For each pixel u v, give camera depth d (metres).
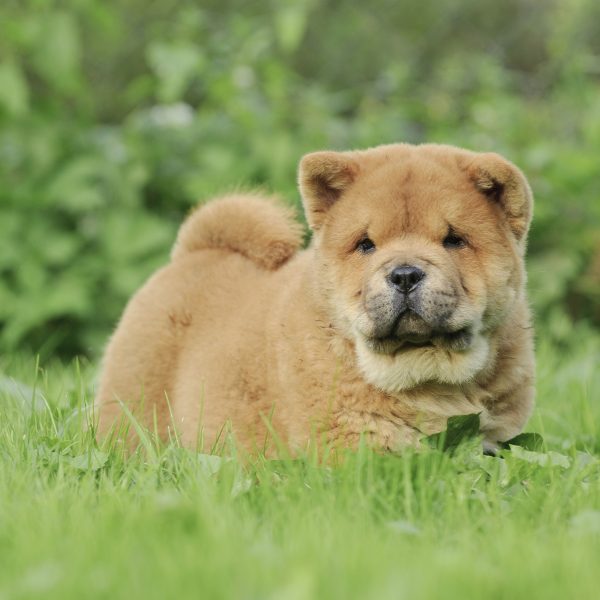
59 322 14.76
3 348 14.40
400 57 19.62
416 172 7.31
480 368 7.17
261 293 8.00
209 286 8.38
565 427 8.78
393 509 6.13
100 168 15.02
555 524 5.93
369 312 6.93
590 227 15.22
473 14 20.23
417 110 16.12
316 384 7.16
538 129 16.59
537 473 6.64
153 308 8.45
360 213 7.27
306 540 5.35
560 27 17.95
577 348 13.54
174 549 5.20
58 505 5.96
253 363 7.58
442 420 7.13
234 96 15.66
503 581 4.91
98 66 18.19
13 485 6.36
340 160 7.53
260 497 6.31
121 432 7.55
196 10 17.62
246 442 7.45
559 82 17.53
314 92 15.90
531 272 14.27
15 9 15.91
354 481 6.33
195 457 6.75
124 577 4.86
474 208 7.20
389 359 7.02
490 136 15.68
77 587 4.68
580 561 5.20
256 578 4.81
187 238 8.98
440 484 6.29
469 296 7.02
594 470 6.96
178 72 15.43
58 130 15.23
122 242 14.76
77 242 14.80
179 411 7.94
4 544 5.48
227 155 15.08
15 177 15.31
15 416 7.99
